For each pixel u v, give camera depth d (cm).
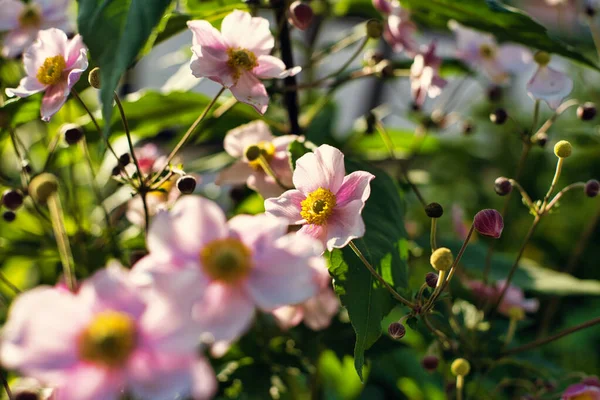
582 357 138
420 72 80
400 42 79
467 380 77
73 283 60
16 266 94
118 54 61
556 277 89
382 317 65
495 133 180
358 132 99
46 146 88
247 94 66
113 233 77
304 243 55
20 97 67
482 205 169
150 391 52
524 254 161
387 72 77
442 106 105
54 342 52
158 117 80
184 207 54
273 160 72
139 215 76
